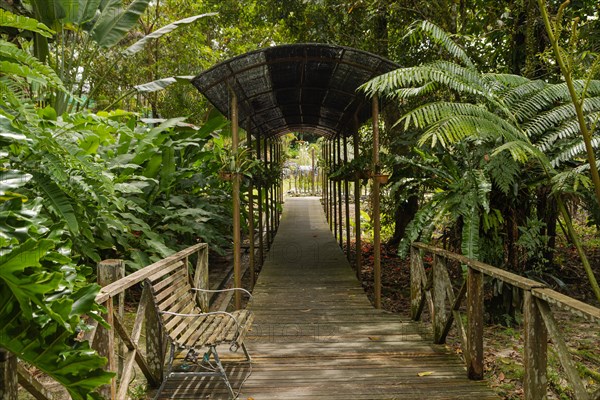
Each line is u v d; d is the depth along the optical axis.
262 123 8.77
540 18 5.67
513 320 4.88
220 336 3.12
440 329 4.01
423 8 6.85
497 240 4.65
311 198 21.16
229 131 9.22
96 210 4.50
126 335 2.74
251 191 6.69
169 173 6.31
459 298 3.64
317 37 8.55
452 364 3.63
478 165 4.59
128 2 11.80
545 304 2.40
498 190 4.74
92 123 4.52
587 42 5.76
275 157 13.20
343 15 8.23
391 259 8.48
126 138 6.09
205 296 4.57
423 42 7.18
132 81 12.09
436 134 3.45
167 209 6.32
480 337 3.32
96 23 7.10
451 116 3.56
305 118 9.37
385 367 3.57
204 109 12.54
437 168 4.95
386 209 9.36
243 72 5.22
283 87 6.34
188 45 12.22
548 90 4.24
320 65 5.48
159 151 6.18
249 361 3.66
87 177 4.00
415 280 4.77
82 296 1.72
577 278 6.68
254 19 10.63
